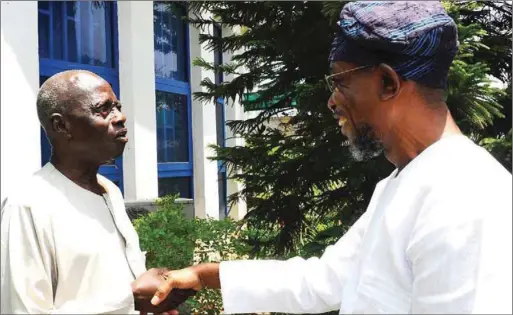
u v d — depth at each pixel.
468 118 2.40
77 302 1.17
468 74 2.18
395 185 1.19
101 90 1.26
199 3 3.11
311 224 3.07
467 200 1.01
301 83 2.80
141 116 3.89
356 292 1.19
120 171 3.88
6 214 1.17
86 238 1.20
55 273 1.17
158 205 3.52
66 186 1.24
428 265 1.01
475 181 1.04
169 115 4.97
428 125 1.15
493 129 2.83
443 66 1.12
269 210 3.10
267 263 1.60
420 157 1.14
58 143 1.26
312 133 2.97
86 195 1.27
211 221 3.37
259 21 3.02
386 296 1.11
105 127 1.25
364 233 1.31
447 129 1.17
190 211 3.93
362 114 1.19
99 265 1.20
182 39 5.12
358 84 1.16
